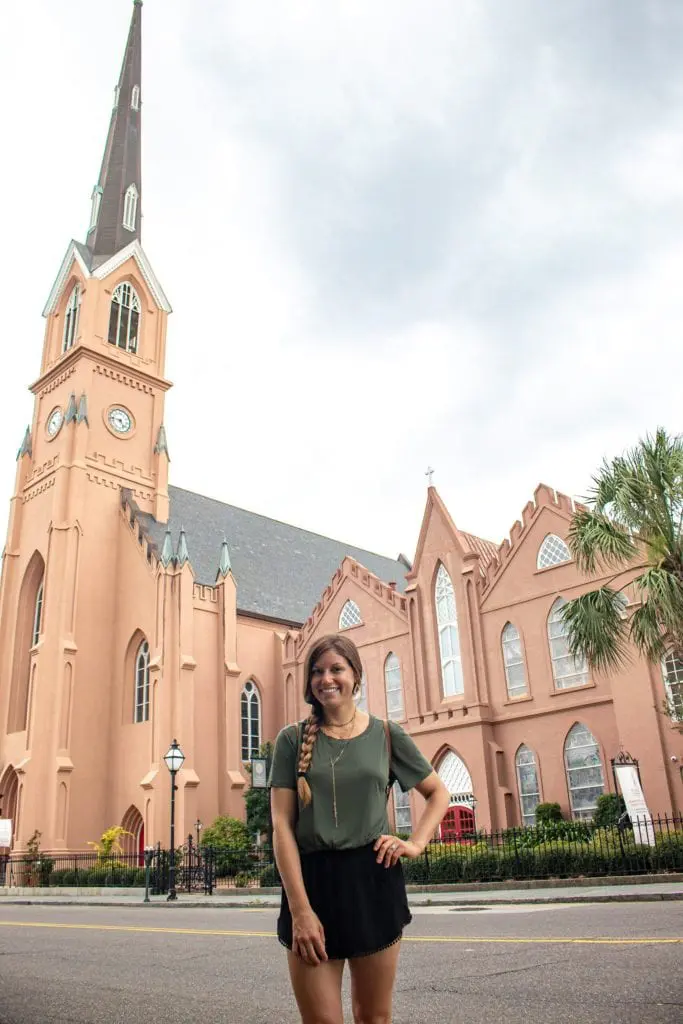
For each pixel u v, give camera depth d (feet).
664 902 50.44
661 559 74.33
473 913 51.42
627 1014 20.40
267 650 164.86
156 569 147.33
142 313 180.75
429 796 13.06
